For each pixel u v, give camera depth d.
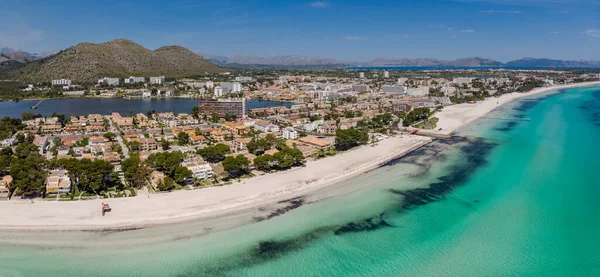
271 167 162.62
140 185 134.50
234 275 85.00
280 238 100.94
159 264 88.50
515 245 97.38
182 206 117.88
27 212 110.75
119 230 103.19
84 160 139.38
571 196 129.88
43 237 98.69
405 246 97.44
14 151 192.25
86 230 102.31
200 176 144.50
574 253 93.44
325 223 109.88
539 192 134.00
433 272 86.12
